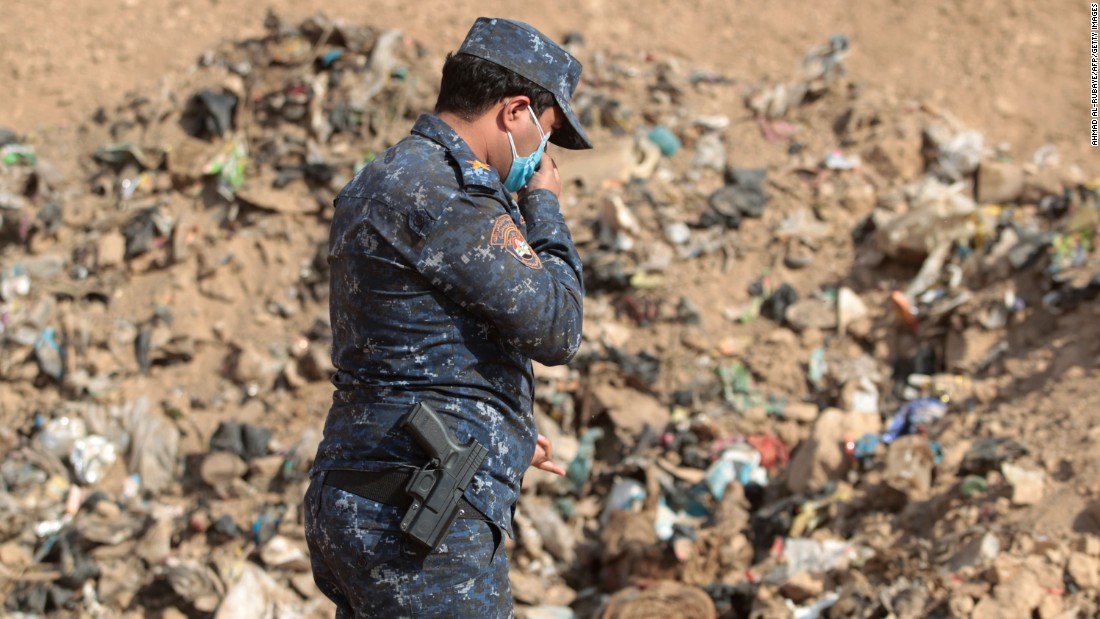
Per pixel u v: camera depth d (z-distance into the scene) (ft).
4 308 24.45
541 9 31.91
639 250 24.59
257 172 26.20
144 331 24.03
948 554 17.28
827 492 19.61
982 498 17.94
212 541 20.77
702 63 30.01
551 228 9.89
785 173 26.14
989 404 20.27
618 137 27.14
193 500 21.81
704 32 31.27
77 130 28.25
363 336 9.16
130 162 26.84
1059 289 21.42
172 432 22.63
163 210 25.85
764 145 27.02
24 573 20.39
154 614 19.86
